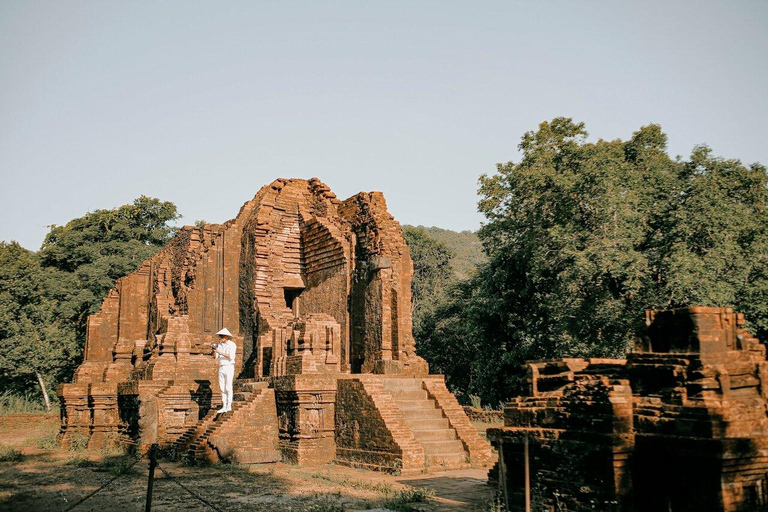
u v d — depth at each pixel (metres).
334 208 31.06
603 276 29.59
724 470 9.90
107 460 22.33
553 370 13.47
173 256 33.72
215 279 30.80
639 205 29.88
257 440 22.03
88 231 53.06
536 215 33.16
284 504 14.50
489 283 38.44
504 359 37.16
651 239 30.20
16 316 43.78
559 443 11.92
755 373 11.34
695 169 30.89
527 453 11.66
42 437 29.75
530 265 33.56
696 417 10.41
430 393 23.61
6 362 41.38
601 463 11.18
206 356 27.22
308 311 30.80
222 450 21.17
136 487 16.75
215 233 31.50
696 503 10.20
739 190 31.78
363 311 27.44
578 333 30.97
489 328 39.19
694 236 28.80
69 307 47.38
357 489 16.53
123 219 55.12
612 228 28.97
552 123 39.59
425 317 52.53
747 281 29.19
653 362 11.58
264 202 31.08
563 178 30.39
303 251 31.72
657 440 10.75
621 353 29.33
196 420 25.72
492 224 38.62
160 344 26.78
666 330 11.74
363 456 20.56
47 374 44.47
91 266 50.12
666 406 10.98
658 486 10.80
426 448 20.72
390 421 20.05
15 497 15.07
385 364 25.31
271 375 23.61
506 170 39.44
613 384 11.65
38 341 42.94
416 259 72.00
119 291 34.44
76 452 25.14
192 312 29.88
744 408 10.70
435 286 71.75
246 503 14.61
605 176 29.16
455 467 20.12
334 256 29.27
